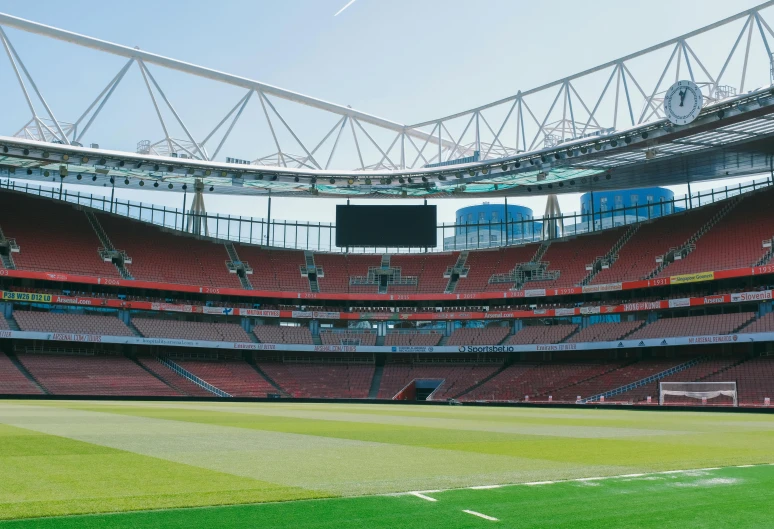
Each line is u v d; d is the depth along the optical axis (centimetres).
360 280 9144
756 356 6644
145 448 1964
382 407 5744
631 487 1277
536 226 10819
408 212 9019
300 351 8325
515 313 8344
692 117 5206
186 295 8531
